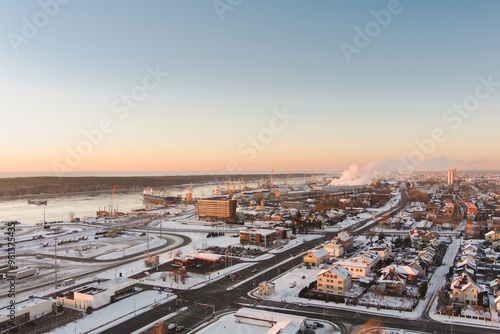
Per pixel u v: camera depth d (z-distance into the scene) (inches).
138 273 6284.5
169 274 6082.7
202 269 6471.5
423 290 4926.2
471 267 5959.6
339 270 5295.3
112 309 4571.9
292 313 4414.4
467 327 3966.5
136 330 3966.5
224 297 5009.8
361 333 3735.2
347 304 4675.2
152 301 4842.5
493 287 5088.6
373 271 6215.6
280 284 5565.9
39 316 4377.5
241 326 4037.9
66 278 6063.0
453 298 4719.5
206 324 4116.6
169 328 3959.2
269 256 7490.2
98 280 5910.4
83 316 4365.2
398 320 4165.8
